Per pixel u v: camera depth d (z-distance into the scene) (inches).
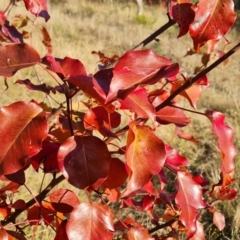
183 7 24.0
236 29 283.6
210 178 85.4
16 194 72.1
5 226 27.6
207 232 77.6
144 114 21.5
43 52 152.2
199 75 26.1
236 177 85.7
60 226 26.6
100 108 26.3
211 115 25.8
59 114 28.9
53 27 219.9
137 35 260.4
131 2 369.7
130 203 34.1
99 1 353.4
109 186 25.4
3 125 21.6
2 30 36.5
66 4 324.5
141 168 22.3
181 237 59.1
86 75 21.9
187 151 104.3
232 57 212.1
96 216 24.1
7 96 122.3
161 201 35.4
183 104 124.4
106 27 268.2
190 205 27.6
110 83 20.6
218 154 104.2
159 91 30.5
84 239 23.5
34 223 28.7
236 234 75.7
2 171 21.1
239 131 112.8
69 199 28.4
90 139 23.0
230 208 80.9
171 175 92.9
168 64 21.2
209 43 30.3
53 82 132.3
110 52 211.2
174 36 257.1
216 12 21.6
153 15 341.1
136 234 27.0
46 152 25.6
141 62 21.0
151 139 22.6
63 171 22.3
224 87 172.7
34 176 78.0
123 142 91.7
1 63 21.5
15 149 21.4
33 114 21.9
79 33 233.1
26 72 132.1
